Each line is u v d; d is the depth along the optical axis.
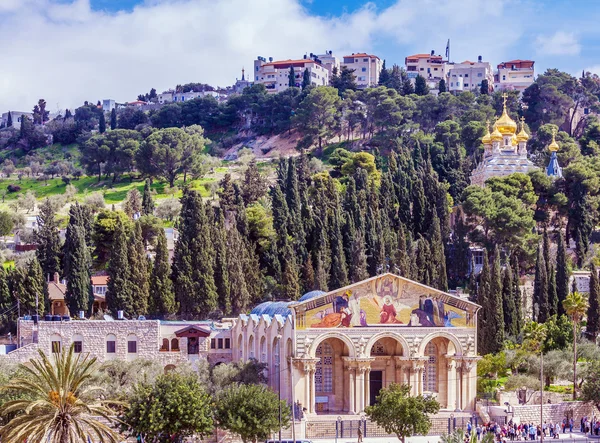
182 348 176.38
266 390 138.12
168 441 130.12
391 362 158.38
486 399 162.38
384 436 146.00
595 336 192.38
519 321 194.00
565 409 153.12
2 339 191.12
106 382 147.88
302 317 151.25
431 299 157.25
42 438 103.88
